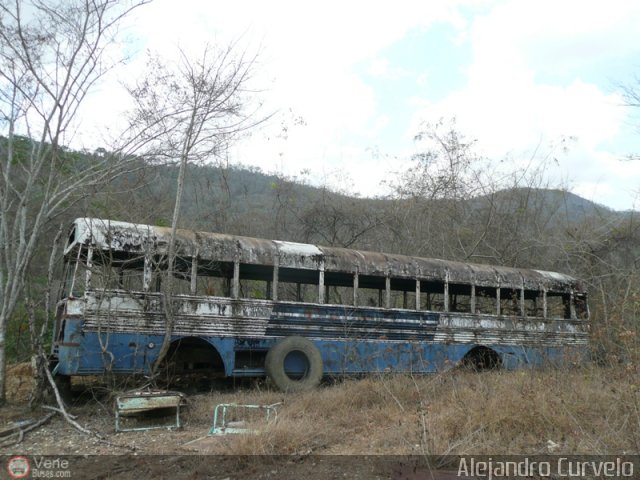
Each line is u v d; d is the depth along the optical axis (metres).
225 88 10.68
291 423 6.84
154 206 15.43
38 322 12.34
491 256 20.33
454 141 23.11
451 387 8.83
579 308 15.19
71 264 10.18
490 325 13.32
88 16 9.66
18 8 9.09
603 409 7.10
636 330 9.65
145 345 9.31
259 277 12.77
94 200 11.95
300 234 21.03
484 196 23.14
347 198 22.48
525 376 8.96
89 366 8.82
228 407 8.21
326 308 11.33
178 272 9.70
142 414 7.93
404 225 21.86
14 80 9.21
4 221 9.08
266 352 10.91
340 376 11.32
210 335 10.05
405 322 12.19
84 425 7.81
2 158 10.38
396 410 8.00
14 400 9.48
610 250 19.25
